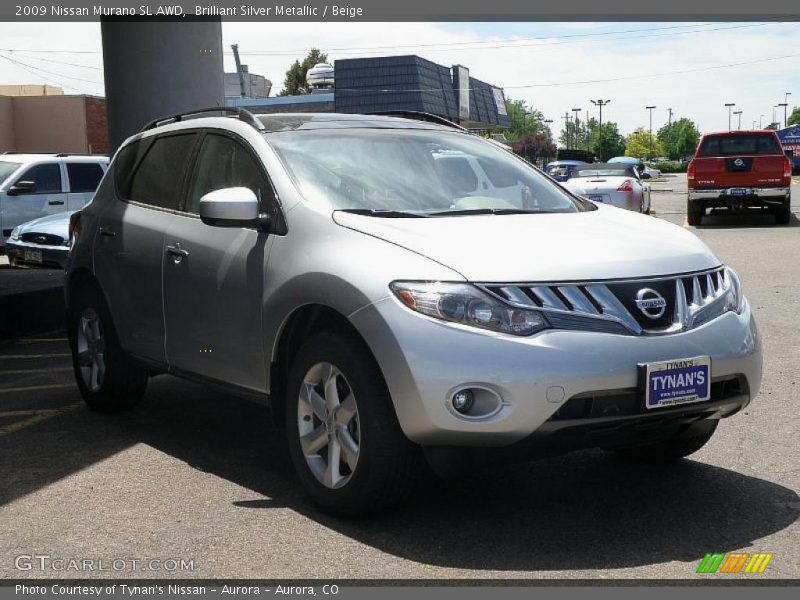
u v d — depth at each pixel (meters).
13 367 7.87
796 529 3.98
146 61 12.20
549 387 3.62
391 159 4.88
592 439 3.80
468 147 5.30
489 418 3.64
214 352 4.86
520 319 3.69
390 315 3.76
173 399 6.49
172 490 4.58
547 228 4.26
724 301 4.16
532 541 3.88
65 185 17.20
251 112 5.10
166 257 5.19
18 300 9.52
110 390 5.93
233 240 4.73
